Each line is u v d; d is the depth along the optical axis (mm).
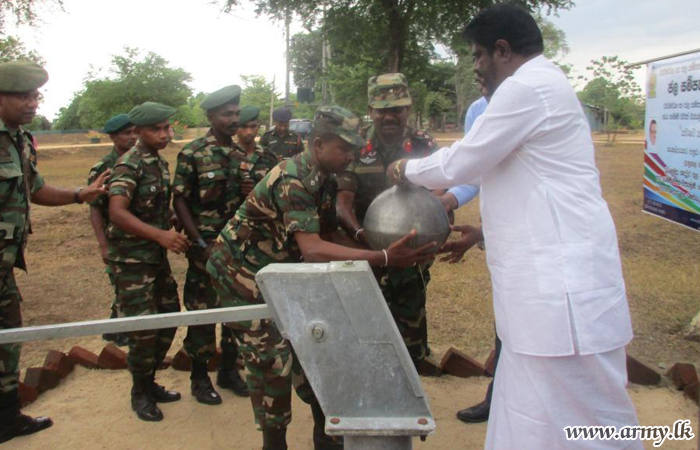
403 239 2629
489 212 2432
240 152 4289
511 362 2395
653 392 4047
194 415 3967
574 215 2236
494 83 2492
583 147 2307
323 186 2875
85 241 9133
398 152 3658
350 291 1562
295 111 44625
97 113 41188
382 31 9789
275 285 1587
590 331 2215
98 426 3807
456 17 9305
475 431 3658
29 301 6297
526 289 2266
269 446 3088
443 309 5691
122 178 3744
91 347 5203
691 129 3898
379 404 1616
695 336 4887
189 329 4102
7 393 3586
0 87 3303
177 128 41812
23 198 3549
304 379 3326
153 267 3906
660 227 9164
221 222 4152
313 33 10664
